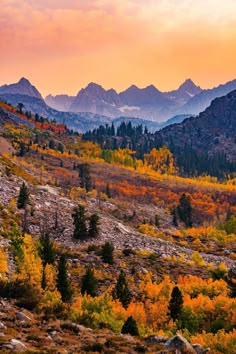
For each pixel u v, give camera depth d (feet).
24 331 91.25
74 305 148.36
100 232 299.38
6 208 287.69
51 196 357.00
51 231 281.54
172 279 238.89
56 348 80.38
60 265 176.76
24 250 207.62
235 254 335.06
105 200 583.99
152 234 361.30
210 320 174.50
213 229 444.96
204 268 271.90
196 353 91.30
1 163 402.11
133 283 219.41
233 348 118.42
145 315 173.58
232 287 234.99
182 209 622.95
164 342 100.01
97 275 221.05
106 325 118.73
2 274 172.14
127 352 87.40
